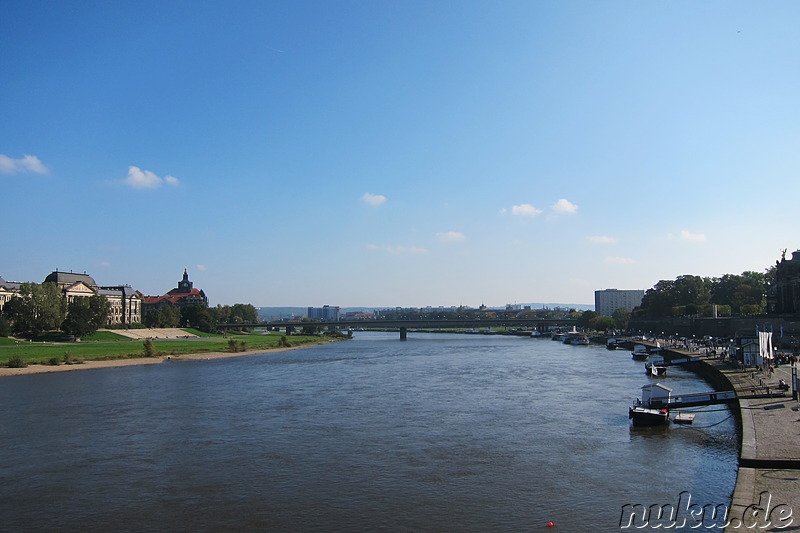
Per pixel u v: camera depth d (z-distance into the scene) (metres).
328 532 40.53
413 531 40.56
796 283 187.12
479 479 51.53
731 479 50.47
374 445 63.78
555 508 44.38
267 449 62.44
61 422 77.75
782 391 78.75
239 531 40.91
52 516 43.97
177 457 59.56
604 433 68.44
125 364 170.12
